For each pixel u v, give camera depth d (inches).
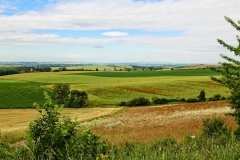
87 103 3206.2
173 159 184.9
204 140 281.9
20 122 2149.4
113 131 1040.2
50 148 199.0
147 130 1016.2
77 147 211.3
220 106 2129.7
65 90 3097.9
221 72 360.5
